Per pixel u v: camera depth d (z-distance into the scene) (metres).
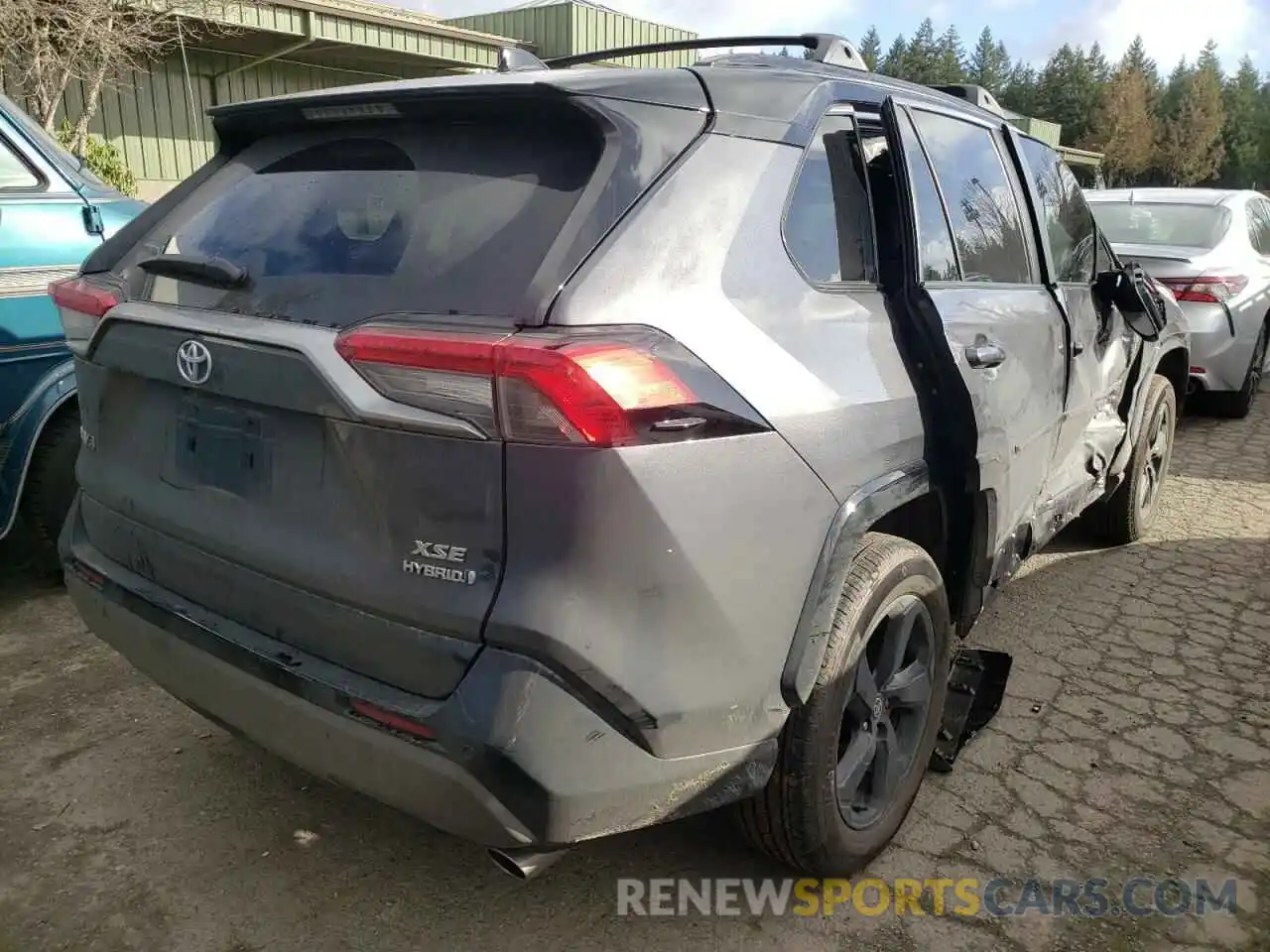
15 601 4.11
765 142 2.20
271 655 2.03
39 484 4.04
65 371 3.97
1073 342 3.46
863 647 2.33
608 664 1.76
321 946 2.32
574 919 2.42
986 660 3.35
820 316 2.24
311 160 2.41
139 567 2.42
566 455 1.69
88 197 4.13
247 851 2.65
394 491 1.82
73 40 9.54
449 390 1.73
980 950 2.35
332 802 2.86
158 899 2.46
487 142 2.11
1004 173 3.28
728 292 2.02
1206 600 4.38
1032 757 3.15
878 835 2.56
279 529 2.03
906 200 2.54
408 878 2.56
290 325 1.99
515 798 1.74
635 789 1.85
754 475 1.94
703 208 2.01
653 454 1.76
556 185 1.96
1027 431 3.07
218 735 3.18
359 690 1.88
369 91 2.21
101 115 11.81
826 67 2.60
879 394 2.33
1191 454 6.83
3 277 3.80
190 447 2.23
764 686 2.03
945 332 2.49
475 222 1.98
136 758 3.04
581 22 15.57
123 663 3.61
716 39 2.96
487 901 2.48
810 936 2.38
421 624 1.82
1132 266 4.52
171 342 2.17
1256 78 99.62
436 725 1.76
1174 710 3.44
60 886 2.50
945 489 2.67
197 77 12.60
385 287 1.98
